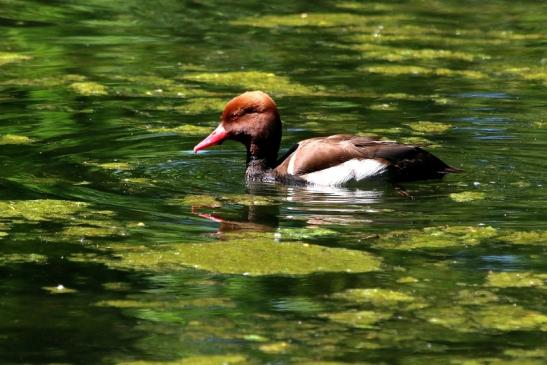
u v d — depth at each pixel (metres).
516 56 22.70
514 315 10.20
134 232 12.40
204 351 9.43
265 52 22.88
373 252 11.77
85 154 15.73
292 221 12.88
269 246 11.92
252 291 10.74
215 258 11.57
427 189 14.21
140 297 10.58
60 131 16.91
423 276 11.12
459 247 11.92
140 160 15.52
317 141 15.06
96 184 14.30
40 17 25.98
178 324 9.98
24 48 22.84
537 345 9.59
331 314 10.22
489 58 22.52
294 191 14.30
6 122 17.36
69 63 21.62
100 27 25.12
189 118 17.83
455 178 14.52
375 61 22.11
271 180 14.84
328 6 28.55
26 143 16.20
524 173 14.67
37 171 14.84
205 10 27.53
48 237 12.20
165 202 13.62
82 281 10.95
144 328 9.88
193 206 13.48
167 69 21.23
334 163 14.68
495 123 17.25
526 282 10.97
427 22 26.45
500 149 15.78
